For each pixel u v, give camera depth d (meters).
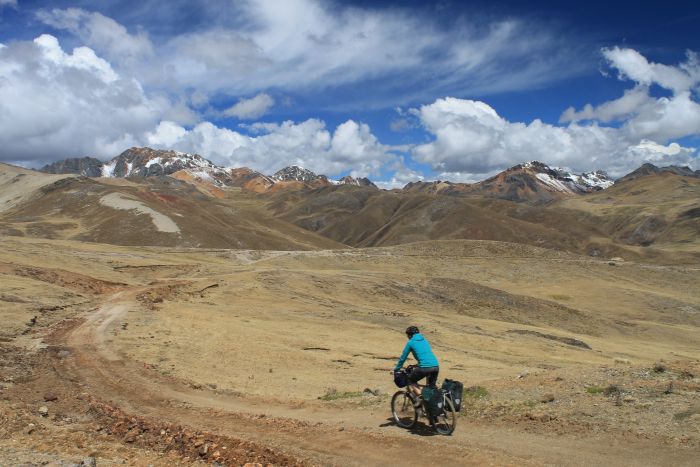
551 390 13.98
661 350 60.16
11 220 182.38
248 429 12.44
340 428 11.96
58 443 10.28
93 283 54.50
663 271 121.31
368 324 47.75
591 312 82.19
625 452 9.59
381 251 128.50
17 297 37.25
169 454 10.36
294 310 53.09
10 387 16.78
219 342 31.06
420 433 11.30
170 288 55.75
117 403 15.71
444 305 71.12
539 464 9.24
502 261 121.75
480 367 31.75
